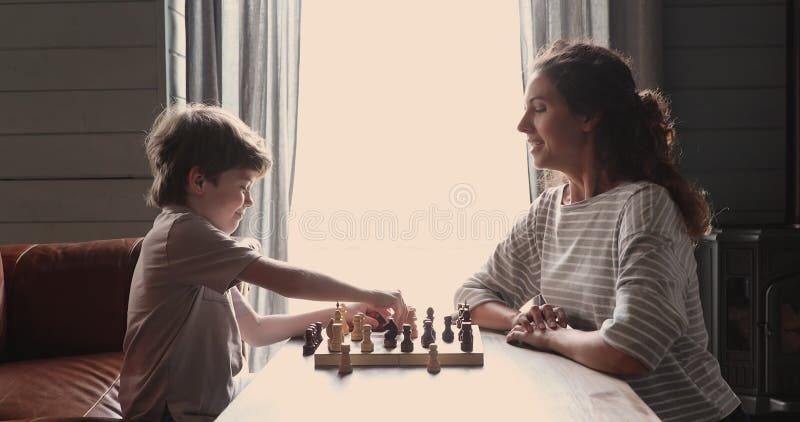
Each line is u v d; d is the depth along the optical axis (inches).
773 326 102.9
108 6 118.6
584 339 48.6
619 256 51.6
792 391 103.6
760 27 122.0
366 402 39.9
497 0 120.7
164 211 63.8
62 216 120.8
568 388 42.4
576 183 59.4
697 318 53.4
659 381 50.5
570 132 56.8
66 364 83.6
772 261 102.9
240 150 63.0
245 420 36.8
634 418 36.7
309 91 123.0
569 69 56.2
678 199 56.6
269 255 121.0
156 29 118.0
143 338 59.7
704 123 123.3
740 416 53.2
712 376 52.6
